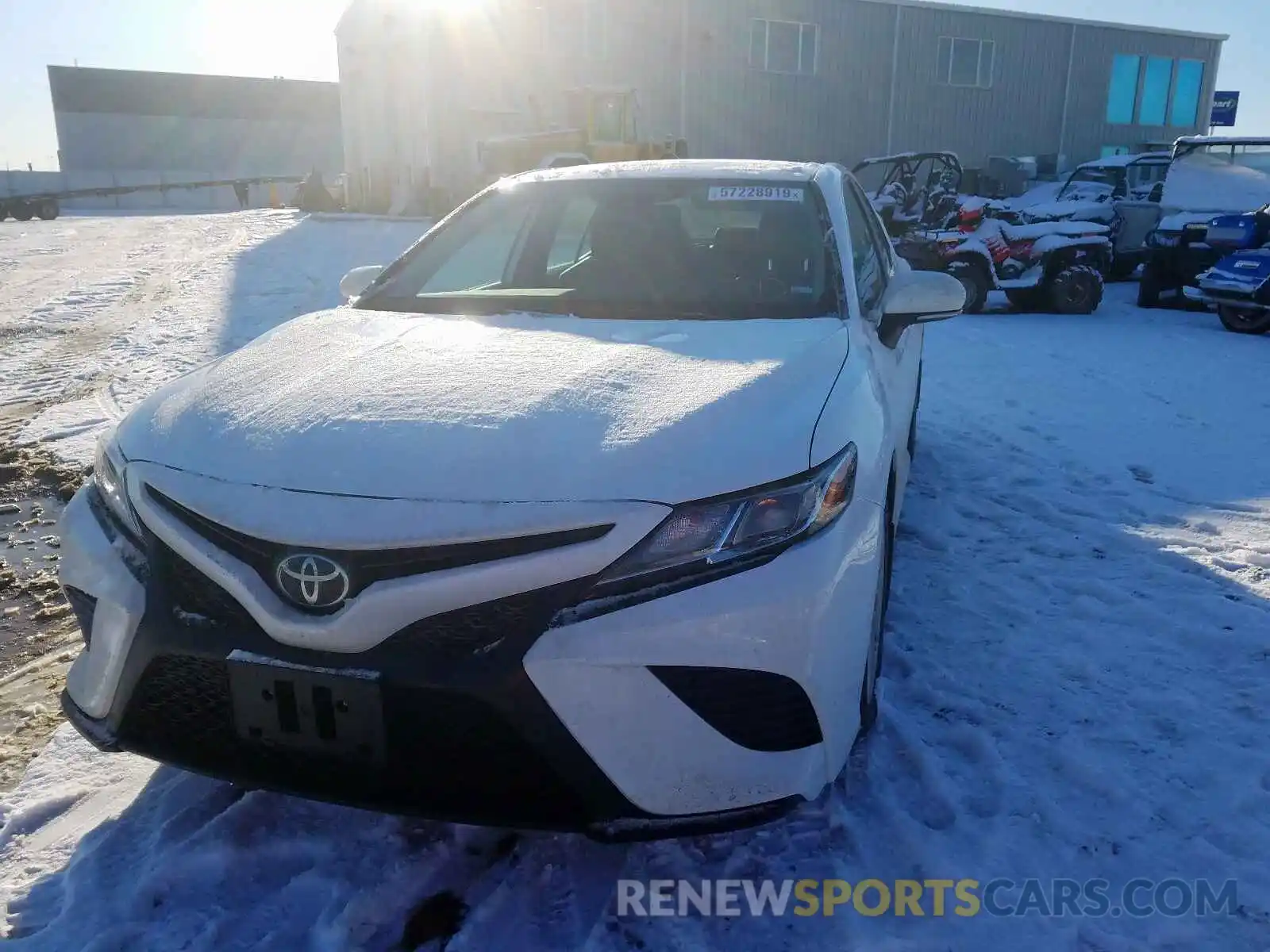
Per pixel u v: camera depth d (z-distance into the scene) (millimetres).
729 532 1750
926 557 3703
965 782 2324
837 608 1866
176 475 1900
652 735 1709
